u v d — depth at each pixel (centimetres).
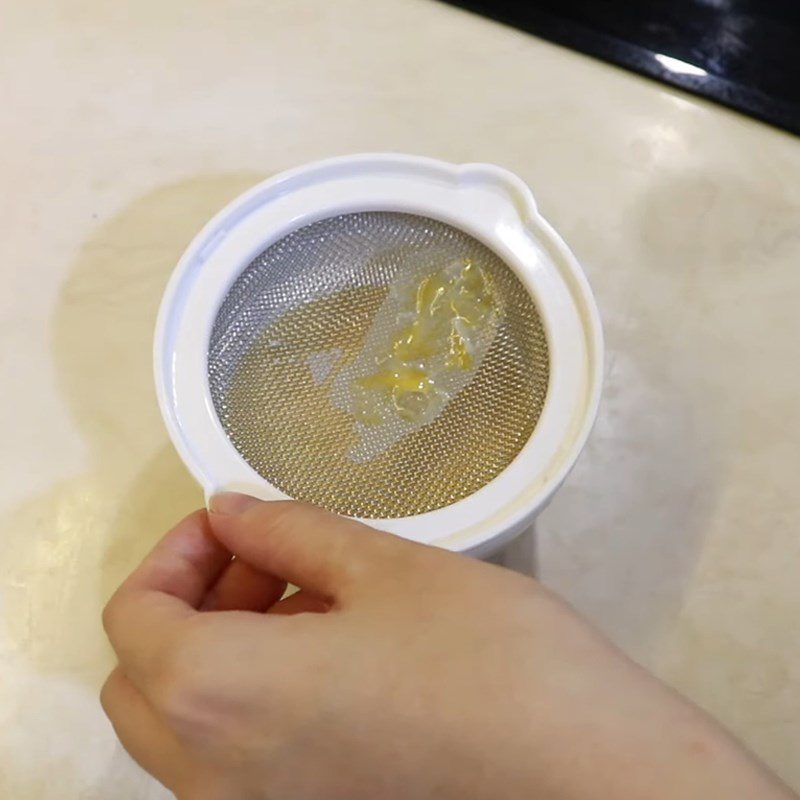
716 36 39
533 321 29
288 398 29
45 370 34
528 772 20
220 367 29
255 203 29
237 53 38
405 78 38
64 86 38
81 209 36
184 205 36
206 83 38
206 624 22
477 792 21
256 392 29
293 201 29
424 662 21
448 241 31
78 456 33
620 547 32
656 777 20
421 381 29
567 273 29
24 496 32
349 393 29
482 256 30
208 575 26
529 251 29
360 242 31
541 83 38
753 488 33
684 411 34
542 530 32
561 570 32
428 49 39
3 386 33
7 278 35
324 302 30
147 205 36
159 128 37
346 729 21
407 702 21
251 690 21
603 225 36
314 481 28
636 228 36
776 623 31
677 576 32
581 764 20
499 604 22
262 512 24
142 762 24
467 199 30
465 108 38
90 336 34
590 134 37
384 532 24
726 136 38
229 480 27
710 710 30
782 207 36
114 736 30
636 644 31
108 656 30
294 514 24
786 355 34
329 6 39
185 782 23
